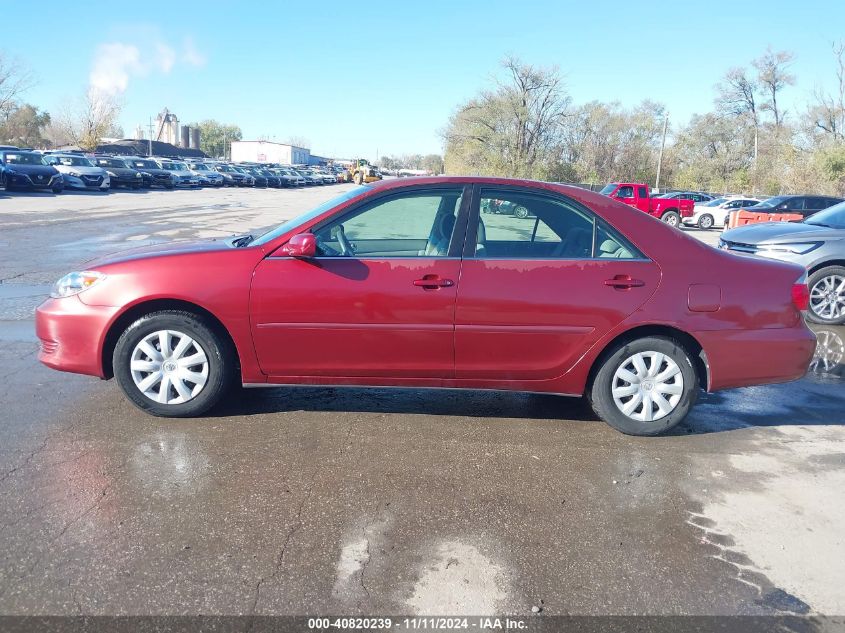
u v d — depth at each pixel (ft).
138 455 11.96
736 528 10.18
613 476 11.83
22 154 93.20
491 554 9.27
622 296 13.00
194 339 13.25
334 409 14.66
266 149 399.03
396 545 9.40
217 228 56.54
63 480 10.93
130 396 13.43
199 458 11.92
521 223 13.51
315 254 13.19
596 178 132.77
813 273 26.03
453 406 15.19
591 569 8.99
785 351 13.46
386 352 13.12
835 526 10.34
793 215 69.26
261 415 14.12
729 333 13.25
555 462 12.34
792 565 9.24
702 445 13.43
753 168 164.35
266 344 13.06
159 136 348.38
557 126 133.18
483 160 131.85
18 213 63.82
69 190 105.70
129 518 9.83
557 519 10.27
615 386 13.48
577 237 13.38
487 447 12.91
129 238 46.85
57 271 32.14
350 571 8.76
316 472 11.55
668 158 176.45
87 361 13.25
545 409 15.21
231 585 8.38
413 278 12.88
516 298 12.89
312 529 9.73
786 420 15.11
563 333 13.05
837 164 108.47
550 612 8.10
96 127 211.00
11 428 13.00
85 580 8.36
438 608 8.09
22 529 9.44
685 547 9.60
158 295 12.83
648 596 8.46
